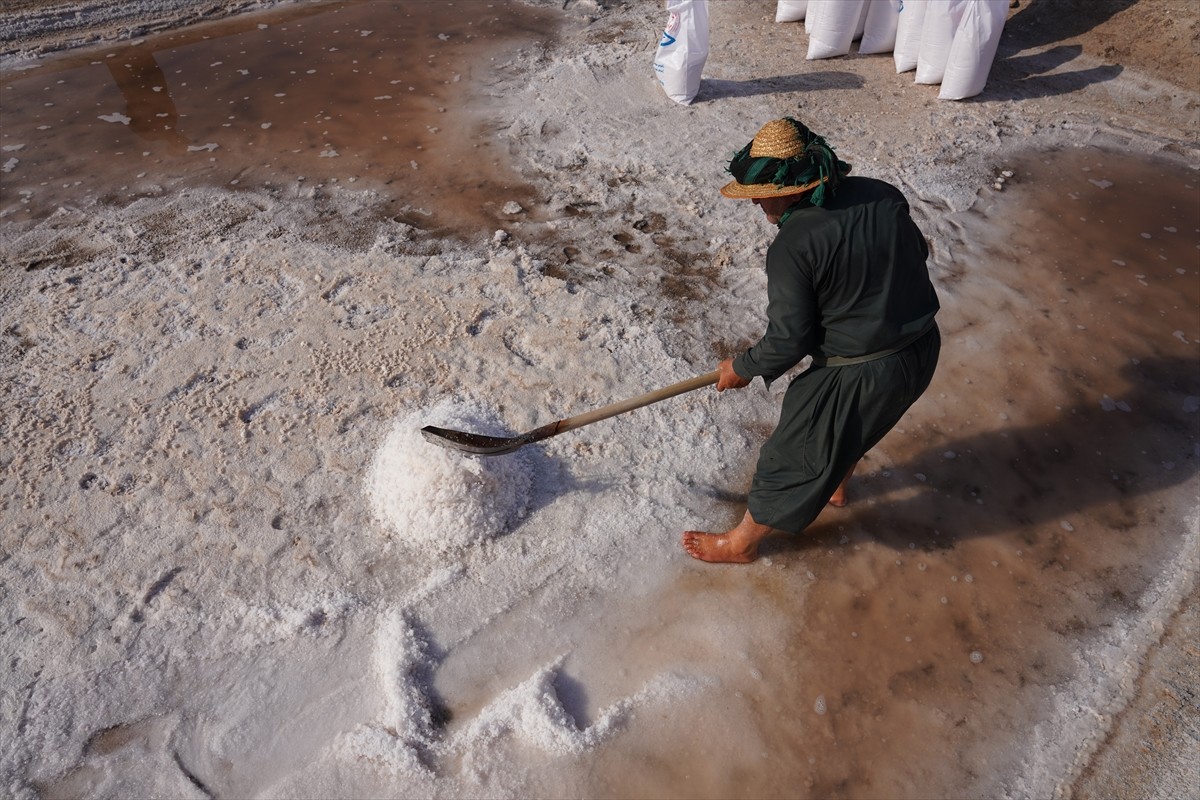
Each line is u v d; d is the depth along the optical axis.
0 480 3.09
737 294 4.07
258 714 2.47
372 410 3.38
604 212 4.60
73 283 4.02
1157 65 5.85
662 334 3.81
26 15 6.51
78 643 2.62
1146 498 3.20
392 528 2.95
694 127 5.37
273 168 4.94
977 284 4.19
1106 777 2.37
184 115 5.53
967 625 2.77
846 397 2.35
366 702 2.50
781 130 2.16
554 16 6.99
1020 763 2.42
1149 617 2.80
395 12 7.09
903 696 2.57
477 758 2.38
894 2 6.01
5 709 2.46
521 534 2.97
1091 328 3.94
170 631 2.66
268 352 3.63
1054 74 6.00
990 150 5.22
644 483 3.16
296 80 5.96
